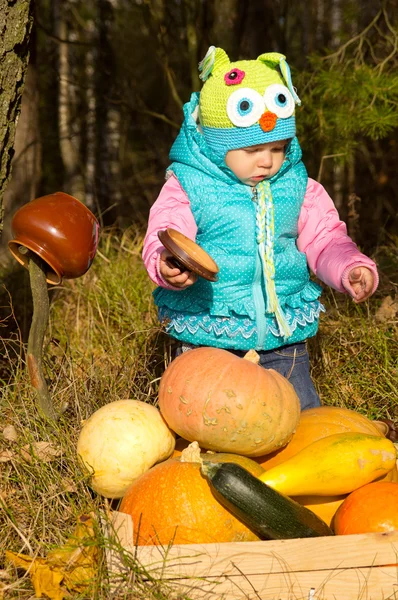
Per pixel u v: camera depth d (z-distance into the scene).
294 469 2.45
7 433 2.94
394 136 7.94
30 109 6.05
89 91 9.20
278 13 8.98
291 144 3.04
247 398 2.49
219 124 2.89
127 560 2.24
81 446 2.61
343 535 2.27
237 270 2.98
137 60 10.88
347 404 3.66
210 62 2.91
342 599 2.26
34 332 2.89
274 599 2.26
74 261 2.74
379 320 4.19
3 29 3.07
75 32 9.67
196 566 2.26
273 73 2.91
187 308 3.04
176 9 8.95
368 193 8.48
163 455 2.62
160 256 2.71
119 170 9.60
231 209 2.96
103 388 3.33
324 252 3.04
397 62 6.36
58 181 9.76
